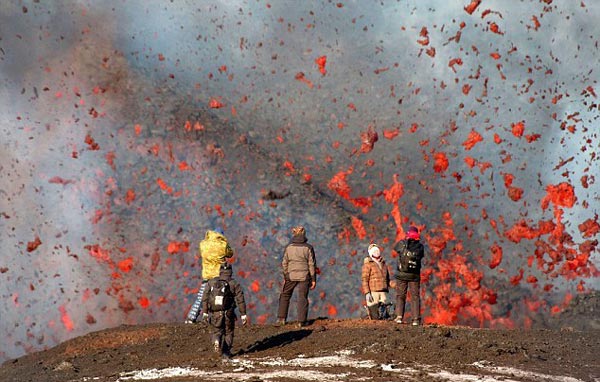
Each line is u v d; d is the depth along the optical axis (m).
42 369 31.44
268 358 28.62
